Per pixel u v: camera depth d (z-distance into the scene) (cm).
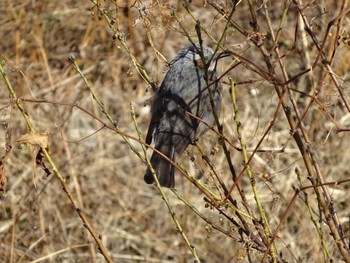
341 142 1245
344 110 1274
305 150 733
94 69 1497
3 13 1580
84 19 1572
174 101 912
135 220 1291
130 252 1257
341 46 1234
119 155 1373
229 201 748
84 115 1415
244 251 746
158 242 1257
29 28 1553
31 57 1523
